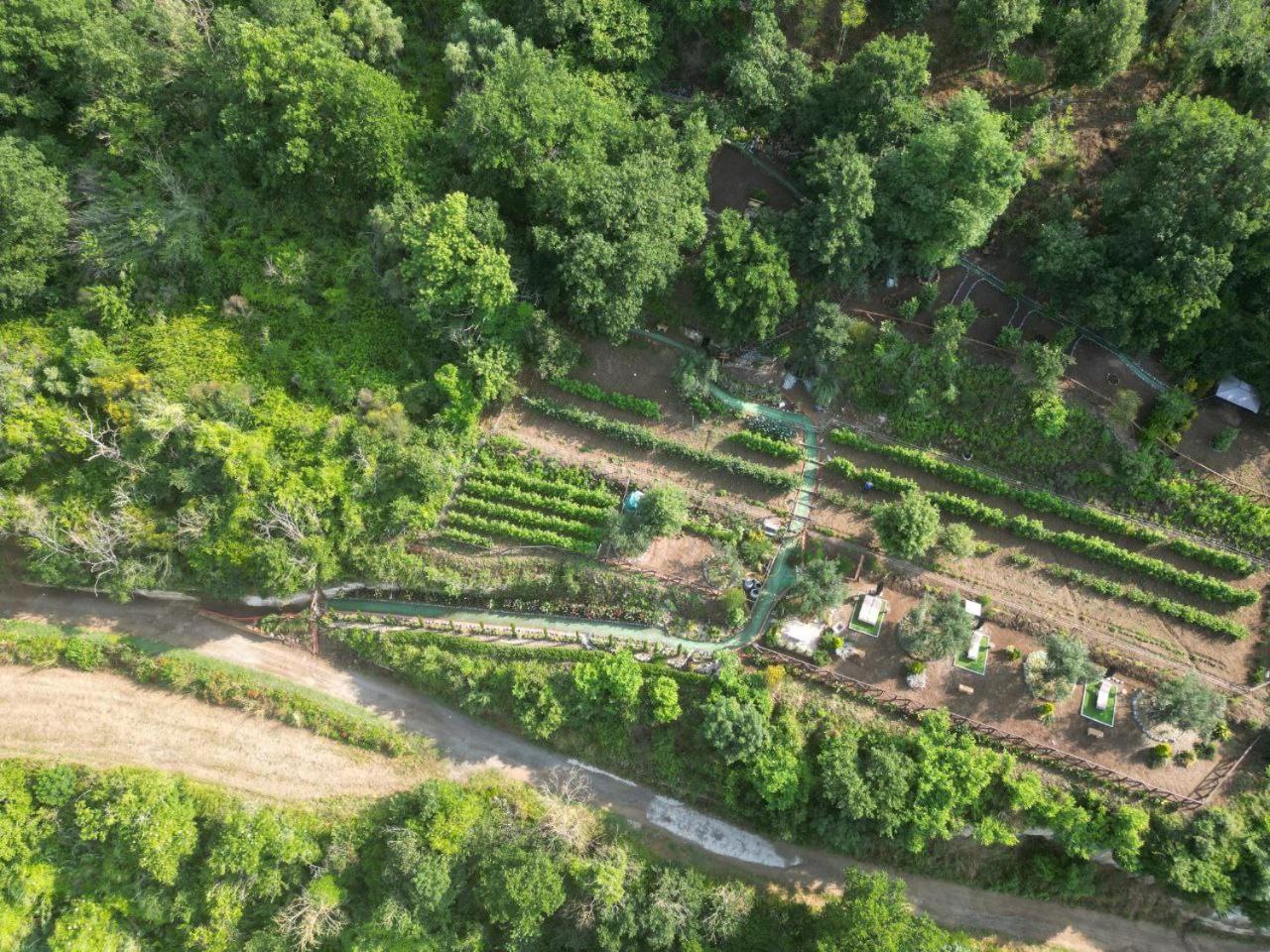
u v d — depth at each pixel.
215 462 59.41
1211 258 51.53
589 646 61.56
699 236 59.50
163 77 59.94
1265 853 53.59
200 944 60.84
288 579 59.91
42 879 59.75
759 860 61.75
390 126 57.47
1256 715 57.03
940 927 60.34
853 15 58.28
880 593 60.34
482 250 56.34
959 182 54.41
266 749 63.78
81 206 59.97
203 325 61.59
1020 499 60.38
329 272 62.94
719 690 58.25
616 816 62.59
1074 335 59.69
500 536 62.31
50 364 60.16
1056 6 59.34
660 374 63.94
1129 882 59.75
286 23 58.41
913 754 56.81
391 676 64.88
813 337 59.84
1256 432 59.44
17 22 55.72
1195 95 60.09
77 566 61.19
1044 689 57.94
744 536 61.53
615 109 59.16
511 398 63.03
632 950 58.88
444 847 58.12
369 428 59.62
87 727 63.75
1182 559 59.44
